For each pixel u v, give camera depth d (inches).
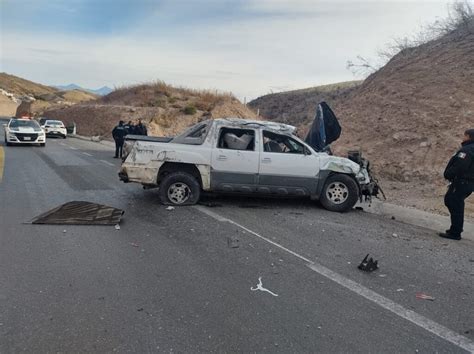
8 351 124.3
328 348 133.6
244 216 308.5
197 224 279.1
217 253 221.9
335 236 266.8
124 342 131.4
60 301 157.8
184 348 129.5
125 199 352.2
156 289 172.6
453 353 135.6
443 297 179.9
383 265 216.5
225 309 157.2
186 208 325.7
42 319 143.9
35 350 125.3
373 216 333.1
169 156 331.0
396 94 634.8
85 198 350.3
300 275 196.1
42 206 312.2
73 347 127.6
